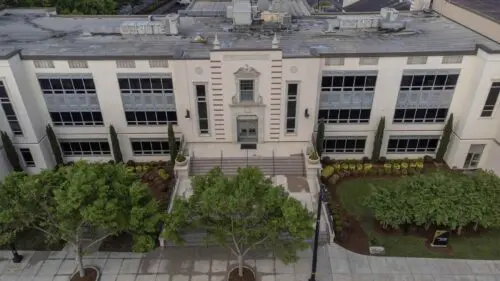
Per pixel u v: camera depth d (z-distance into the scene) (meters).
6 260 29.34
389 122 39.16
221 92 36.56
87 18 50.38
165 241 30.19
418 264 28.77
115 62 35.31
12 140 37.41
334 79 36.69
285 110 37.66
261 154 38.28
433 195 29.59
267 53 34.41
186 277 27.94
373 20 43.06
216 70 35.22
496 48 34.62
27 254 29.80
